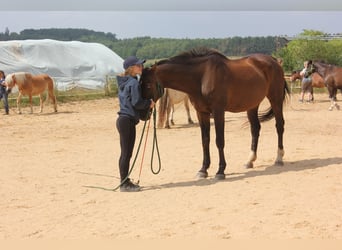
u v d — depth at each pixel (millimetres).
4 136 13570
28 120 17406
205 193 6969
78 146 11742
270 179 7738
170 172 8648
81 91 29141
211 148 11047
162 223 5605
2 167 9320
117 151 10984
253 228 5316
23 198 7027
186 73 7551
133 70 7316
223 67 7703
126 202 6656
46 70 30281
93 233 5320
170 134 13461
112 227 5520
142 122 16328
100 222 5734
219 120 7699
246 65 8266
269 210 5988
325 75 19953
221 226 5410
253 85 8133
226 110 8141
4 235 5332
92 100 25500
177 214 5953
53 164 9602
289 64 42750
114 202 6680
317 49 42312
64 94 26797
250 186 7301
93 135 13594
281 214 5805
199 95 7715
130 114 7258
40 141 12617
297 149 10555
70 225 5656
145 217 5875
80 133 14039
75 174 8688
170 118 15398
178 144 11727
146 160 9828
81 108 21812
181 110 20641
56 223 5754
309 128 14094
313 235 5055
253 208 6105
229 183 7559
